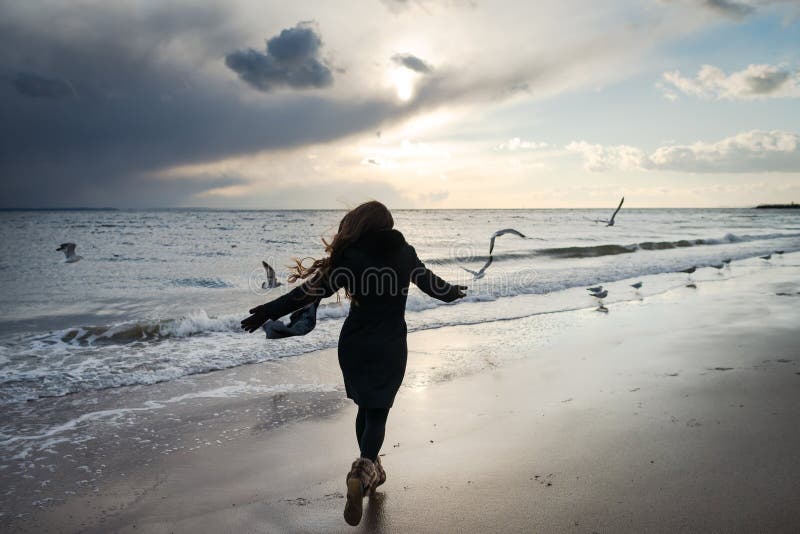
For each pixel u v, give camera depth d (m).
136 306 11.68
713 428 3.72
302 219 79.38
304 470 3.50
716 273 15.55
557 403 4.57
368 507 2.84
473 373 5.79
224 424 4.43
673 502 2.71
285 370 6.14
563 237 38.47
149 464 3.64
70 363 6.39
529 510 2.72
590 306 10.44
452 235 41.44
